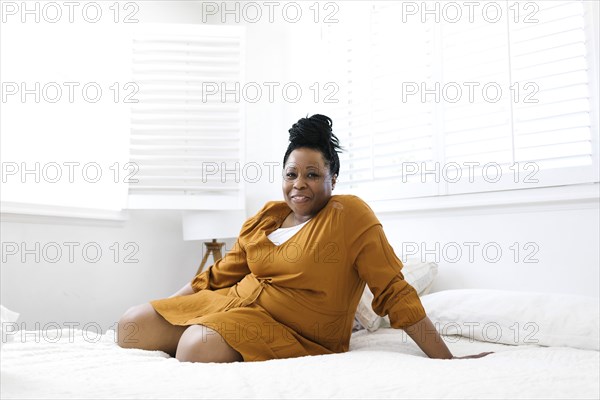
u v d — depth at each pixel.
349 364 1.25
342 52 3.16
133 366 1.27
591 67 2.26
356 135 3.05
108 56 3.13
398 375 1.11
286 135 3.41
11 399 0.89
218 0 3.67
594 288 2.19
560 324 1.71
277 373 1.14
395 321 1.58
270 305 1.64
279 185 3.41
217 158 3.20
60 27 2.92
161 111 3.23
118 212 3.08
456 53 2.69
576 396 0.94
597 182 2.20
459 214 2.59
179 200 3.10
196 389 0.99
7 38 2.70
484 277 2.50
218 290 1.86
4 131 2.66
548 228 2.32
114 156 3.10
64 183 2.88
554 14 2.39
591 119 2.25
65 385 1.01
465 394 0.95
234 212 3.12
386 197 2.85
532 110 2.41
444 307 2.00
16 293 2.63
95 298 2.97
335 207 1.67
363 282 1.72
